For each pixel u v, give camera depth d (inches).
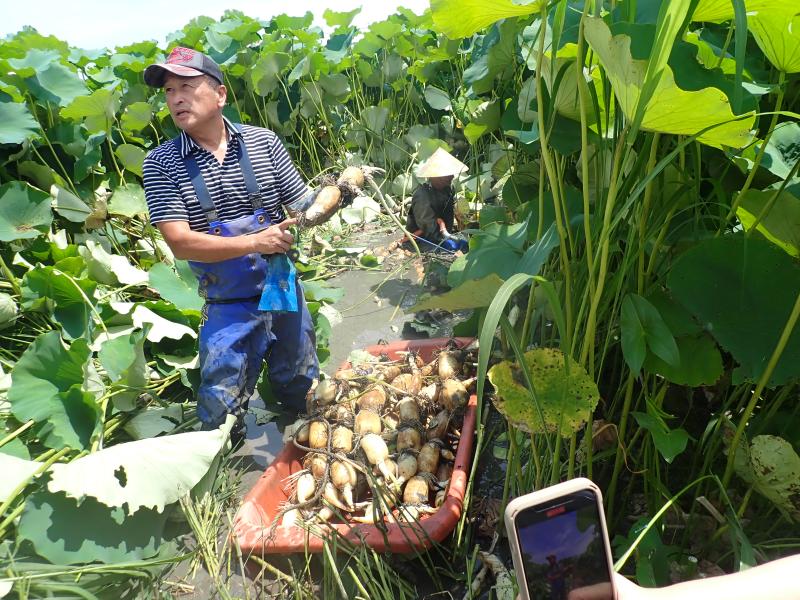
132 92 194.5
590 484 35.5
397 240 198.5
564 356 56.5
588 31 46.7
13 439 91.2
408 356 115.9
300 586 74.5
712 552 68.9
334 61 253.1
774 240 65.1
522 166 97.2
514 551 34.5
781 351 55.9
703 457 78.6
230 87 230.7
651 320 59.3
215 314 100.0
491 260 68.3
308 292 142.8
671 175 69.2
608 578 35.7
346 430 94.0
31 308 118.1
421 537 76.0
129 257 162.6
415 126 236.5
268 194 98.4
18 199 129.7
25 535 71.6
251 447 106.3
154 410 106.8
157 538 78.6
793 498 60.8
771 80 69.6
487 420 104.8
